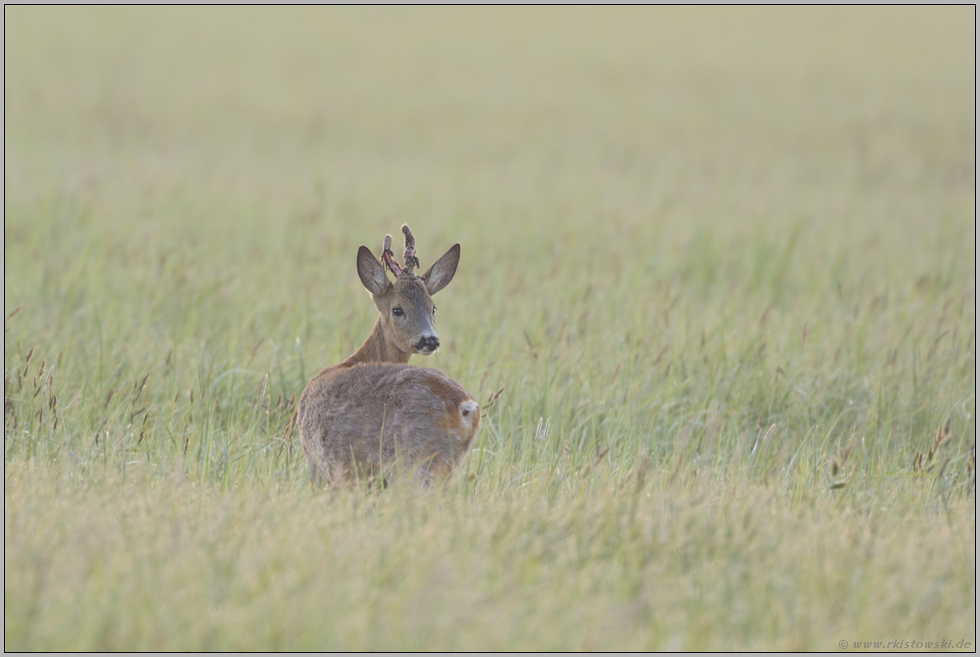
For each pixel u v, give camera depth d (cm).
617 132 6231
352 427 1454
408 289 1659
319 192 3744
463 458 1480
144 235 2977
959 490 1675
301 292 2467
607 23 10562
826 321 2467
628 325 2289
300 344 1988
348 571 1123
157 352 2030
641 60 8769
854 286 2841
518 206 3884
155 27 9294
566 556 1200
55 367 1894
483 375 1955
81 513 1255
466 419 1449
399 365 1488
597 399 1927
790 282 2891
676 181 4762
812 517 1378
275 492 1408
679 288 2758
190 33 9162
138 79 7150
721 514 1325
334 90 7231
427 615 1038
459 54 8894
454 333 2259
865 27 10169
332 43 9119
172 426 1728
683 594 1128
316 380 1538
